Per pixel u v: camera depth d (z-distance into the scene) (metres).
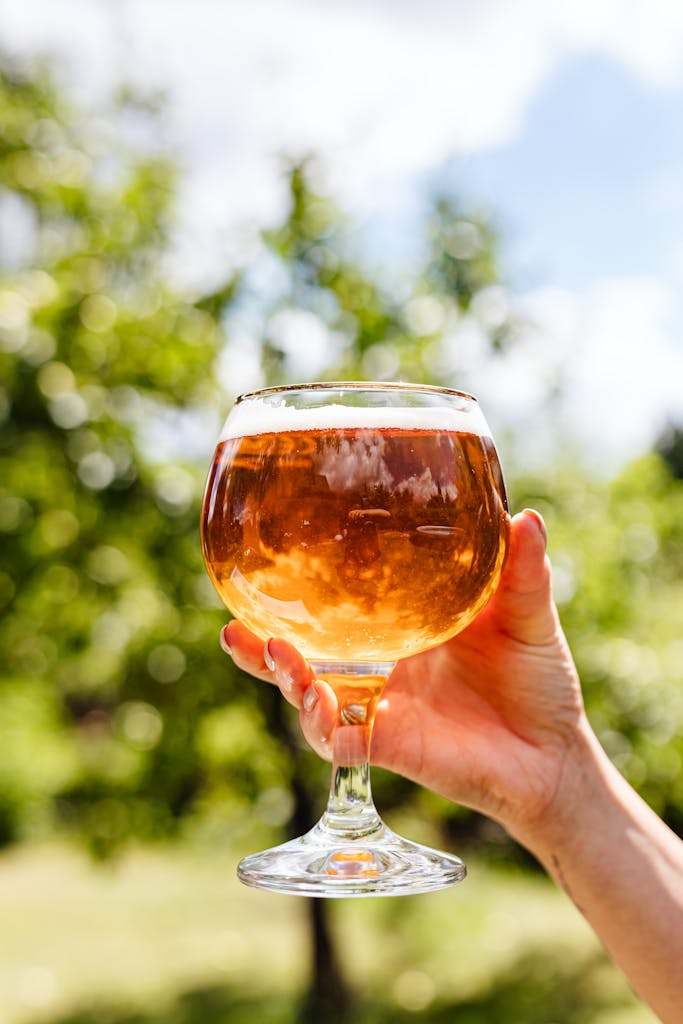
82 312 4.09
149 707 4.64
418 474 0.92
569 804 1.17
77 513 4.13
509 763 1.18
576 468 4.71
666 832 1.18
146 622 4.30
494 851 8.23
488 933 7.61
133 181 4.67
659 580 4.95
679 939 1.11
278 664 1.05
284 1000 6.14
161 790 4.70
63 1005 6.29
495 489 1.01
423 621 0.94
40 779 10.45
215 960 7.13
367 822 1.02
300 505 0.92
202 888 9.33
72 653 4.25
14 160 4.56
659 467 5.02
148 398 4.23
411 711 1.21
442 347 4.56
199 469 4.26
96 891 9.29
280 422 0.94
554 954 7.04
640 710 4.20
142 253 4.59
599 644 4.11
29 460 4.12
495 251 4.69
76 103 4.76
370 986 6.41
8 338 4.01
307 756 4.58
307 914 5.93
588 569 4.13
